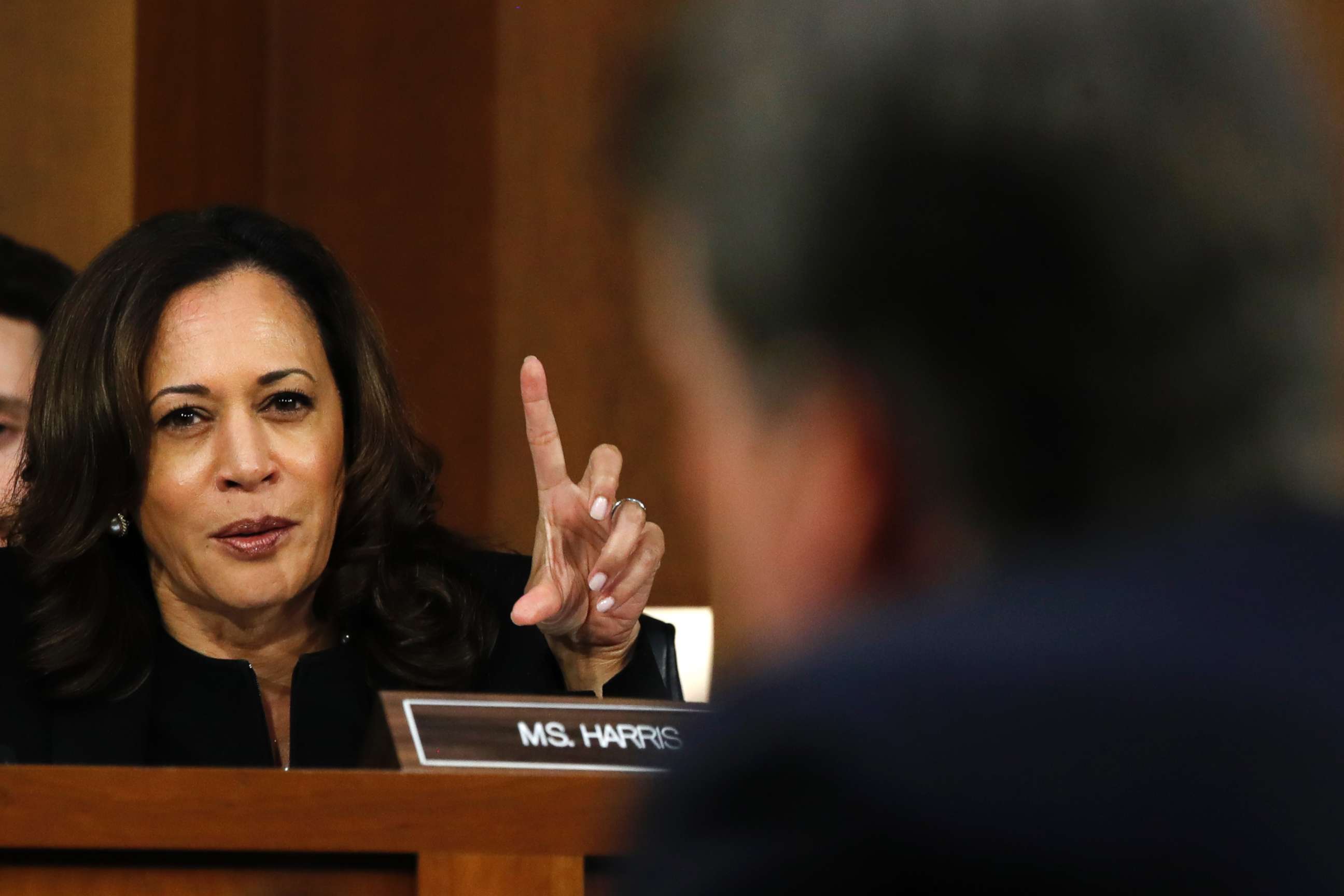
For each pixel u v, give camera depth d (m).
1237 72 1.60
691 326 1.68
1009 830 1.54
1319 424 1.60
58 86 14.84
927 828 1.56
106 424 6.86
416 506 7.64
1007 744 1.58
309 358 7.05
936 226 1.58
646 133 1.73
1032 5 1.61
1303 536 1.68
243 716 7.04
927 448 1.61
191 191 16.05
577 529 6.73
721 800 1.66
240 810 3.75
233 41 16.80
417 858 3.85
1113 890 1.53
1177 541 1.68
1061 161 1.56
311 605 7.31
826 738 1.62
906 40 1.62
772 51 1.68
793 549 1.67
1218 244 1.58
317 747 7.01
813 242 1.61
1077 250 1.56
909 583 1.69
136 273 7.00
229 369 6.86
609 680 6.92
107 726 6.88
